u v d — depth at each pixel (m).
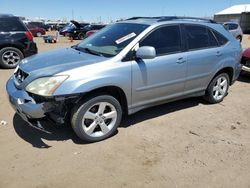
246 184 3.33
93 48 4.62
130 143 4.16
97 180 3.31
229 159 3.83
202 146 4.14
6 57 9.22
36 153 3.83
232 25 21.69
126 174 3.43
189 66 5.00
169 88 4.83
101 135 4.18
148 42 4.44
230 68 5.89
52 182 3.26
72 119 3.92
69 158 3.73
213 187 3.25
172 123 4.90
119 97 4.37
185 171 3.52
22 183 3.23
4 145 4.01
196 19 5.50
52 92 3.59
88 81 3.76
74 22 29.56
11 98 4.00
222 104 5.98
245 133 4.63
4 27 9.05
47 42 23.17
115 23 5.25
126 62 4.16
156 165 3.63
